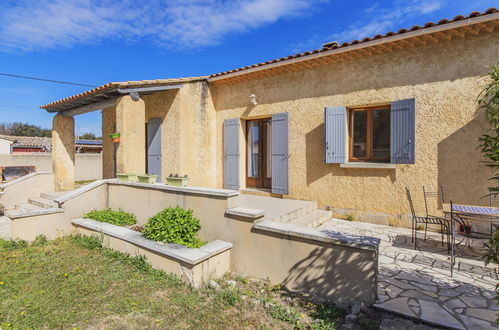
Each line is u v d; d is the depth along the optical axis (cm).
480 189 478
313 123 657
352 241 292
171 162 753
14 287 346
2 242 541
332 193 633
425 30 476
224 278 390
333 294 308
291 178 693
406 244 456
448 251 417
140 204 578
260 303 315
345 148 606
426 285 318
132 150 662
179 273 365
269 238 366
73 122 970
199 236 452
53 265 421
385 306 274
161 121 780
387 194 566
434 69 515
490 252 203
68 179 947
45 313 288
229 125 799
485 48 471
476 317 251
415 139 527
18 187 858
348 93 608
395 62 553
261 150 802
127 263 424
